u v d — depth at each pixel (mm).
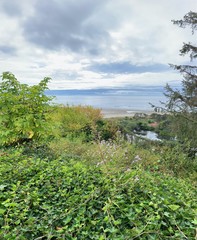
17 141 5039
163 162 5094
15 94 5094
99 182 2721
